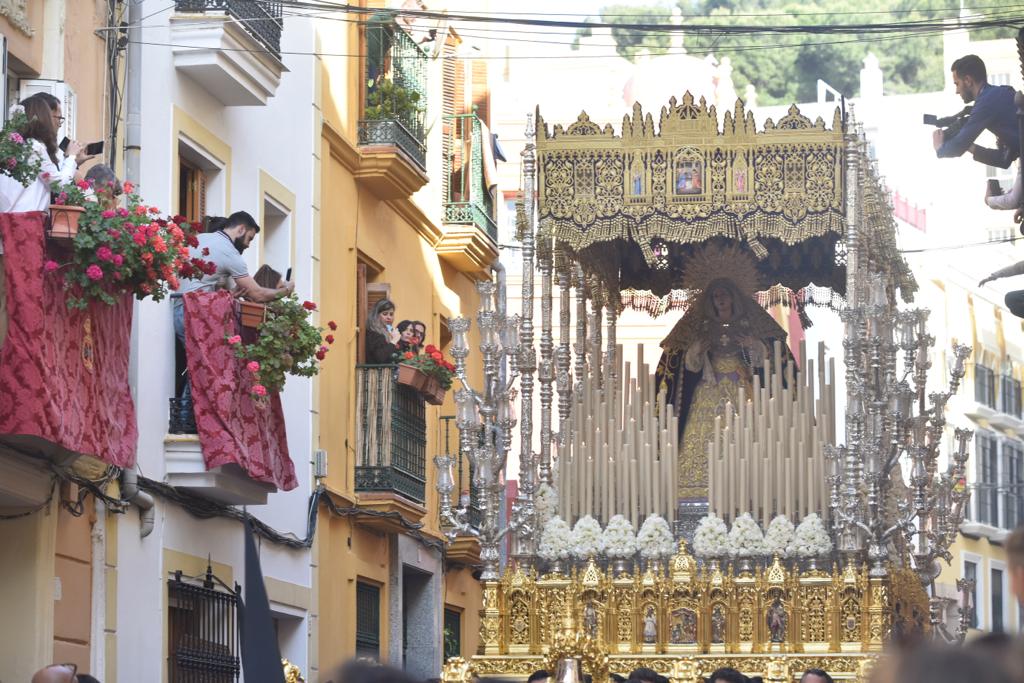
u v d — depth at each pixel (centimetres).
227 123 3656
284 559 3869
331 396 4219
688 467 3212
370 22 4138
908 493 3095
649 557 2991
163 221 2752
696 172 3055
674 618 2939
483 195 5397
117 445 2747
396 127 4503
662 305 3497
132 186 2766
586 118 3094
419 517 4534
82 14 3020
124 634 3080
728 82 10538
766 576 2916
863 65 12538
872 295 3028
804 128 3027
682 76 10325
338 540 4241
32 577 2766
